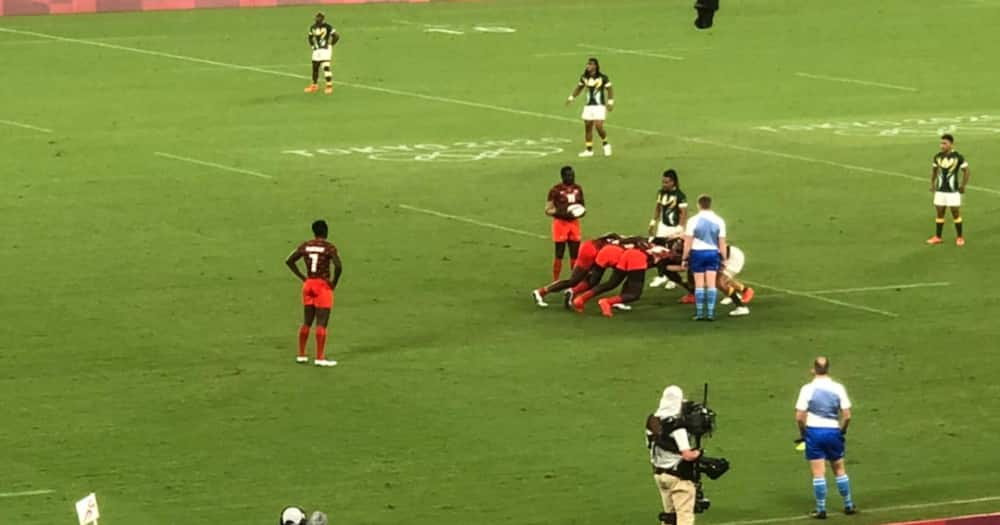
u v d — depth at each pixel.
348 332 38.44
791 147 59.09
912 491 30.39
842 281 43.03
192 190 51.88
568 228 41.88
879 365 36.81
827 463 31.48
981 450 32.31
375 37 83.06
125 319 39.16
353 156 57.03
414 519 28.86
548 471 30.94
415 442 32.19
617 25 88.00
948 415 34.06
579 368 36.31
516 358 36.88
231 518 28.78
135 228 47.28
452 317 39.66
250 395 34.47
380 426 32.94
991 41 83.94
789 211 50.16
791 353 37.47
